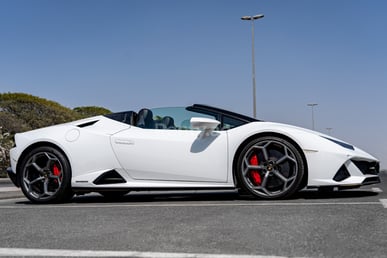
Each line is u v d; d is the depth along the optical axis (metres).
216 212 3.46
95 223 3.13
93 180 4.84
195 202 4.37
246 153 4.47
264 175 4.42
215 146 4.60
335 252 2.14
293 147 4.38
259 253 2.15
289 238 2.45
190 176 4.63
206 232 2.67
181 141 4.69
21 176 5.04
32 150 5.03
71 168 4.91
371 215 3.11
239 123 4.73
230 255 2.12
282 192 4.36
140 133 4.86
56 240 2.59
